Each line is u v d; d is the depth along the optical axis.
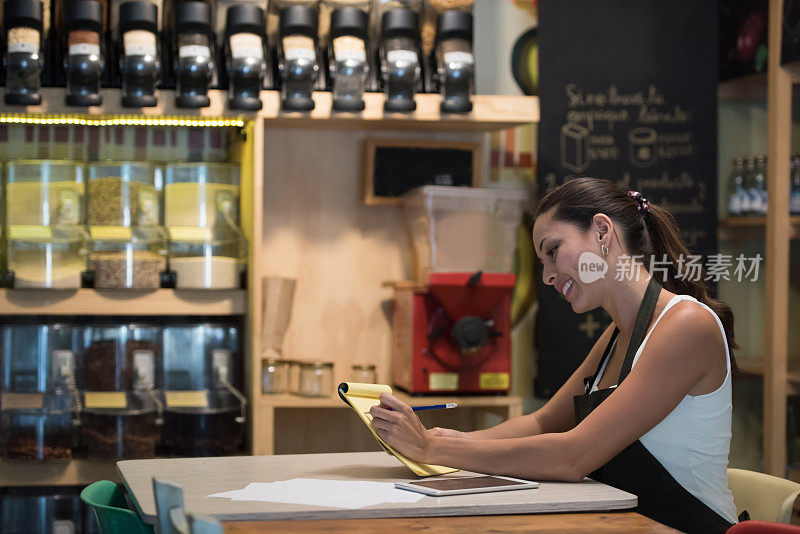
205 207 2.82
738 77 3.29
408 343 2.95
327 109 2.74
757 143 3.55
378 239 3.22
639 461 1.65
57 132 3.03
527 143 3.32
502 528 1.33
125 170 2.79
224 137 3.15
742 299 3.53
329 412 3.20
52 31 2.65
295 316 3.17
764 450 3.00
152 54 2.58
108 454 2.71
